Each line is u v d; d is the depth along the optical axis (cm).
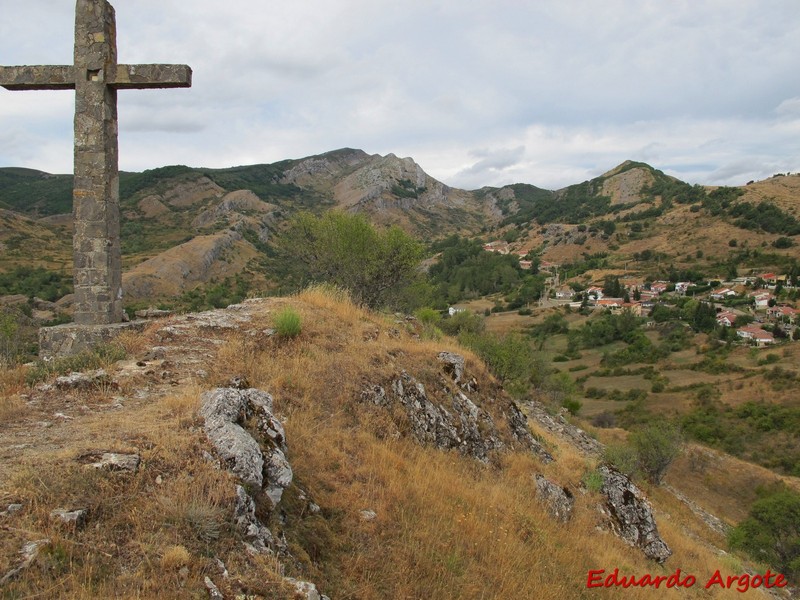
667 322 9288
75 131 953
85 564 304
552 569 686
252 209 15438
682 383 6506
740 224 15062
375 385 866
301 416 688
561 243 18188
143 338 865
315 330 1003
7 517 321
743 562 1906
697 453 4016
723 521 2706
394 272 2238
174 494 377
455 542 591
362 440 713
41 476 363
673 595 887
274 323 955
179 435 460
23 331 1497
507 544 651
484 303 12550
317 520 500
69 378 629
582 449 2392
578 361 8088
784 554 2541
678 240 15562
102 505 353
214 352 821
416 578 494
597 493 1142
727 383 6244
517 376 2912
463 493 734
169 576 316
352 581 452
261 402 549
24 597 268
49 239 9962
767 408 5319
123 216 13725
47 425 501
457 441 956
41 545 302
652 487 2506
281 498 486
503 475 973
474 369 1294
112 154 982
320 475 582
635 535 1101
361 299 2114
